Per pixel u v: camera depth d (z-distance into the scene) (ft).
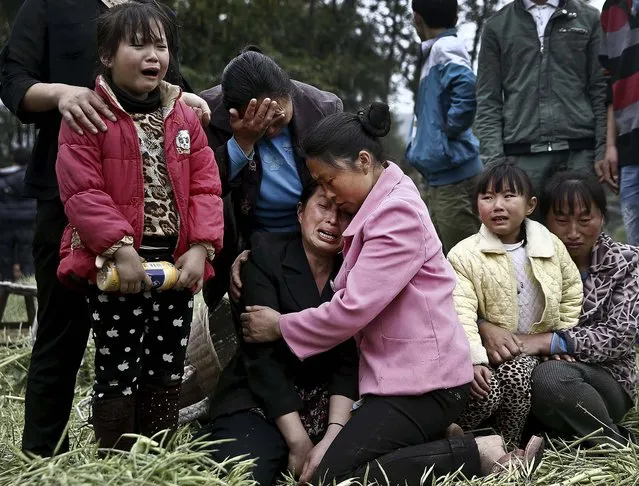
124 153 9.34
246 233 12.00
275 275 11.03
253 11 46.47
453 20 18.61
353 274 10.19
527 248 12.03
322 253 11.10
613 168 16.34
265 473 9.99
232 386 10.96
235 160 11.19
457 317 10.73
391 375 10.16
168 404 10.07
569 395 11.28
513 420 11.64
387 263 10.13
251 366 10.64
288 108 11.09
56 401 10.30
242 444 10.20
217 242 9.75
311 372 10.93
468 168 18.47
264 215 11.77
